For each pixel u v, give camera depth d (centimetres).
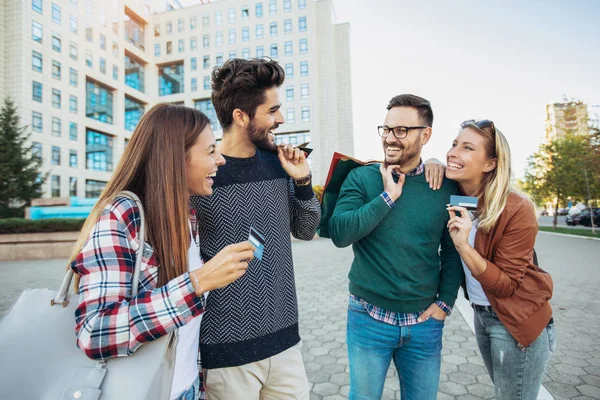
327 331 425
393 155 172
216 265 92
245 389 137
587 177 2253
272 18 5075
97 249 91
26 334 92
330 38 5216
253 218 143
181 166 104
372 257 173
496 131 159
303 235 176
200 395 136
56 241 1284
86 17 4288
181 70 5438
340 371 318
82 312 86
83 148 4150
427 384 168
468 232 151
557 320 469
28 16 3628
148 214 102
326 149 5081
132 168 104
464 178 165
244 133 147
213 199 140
